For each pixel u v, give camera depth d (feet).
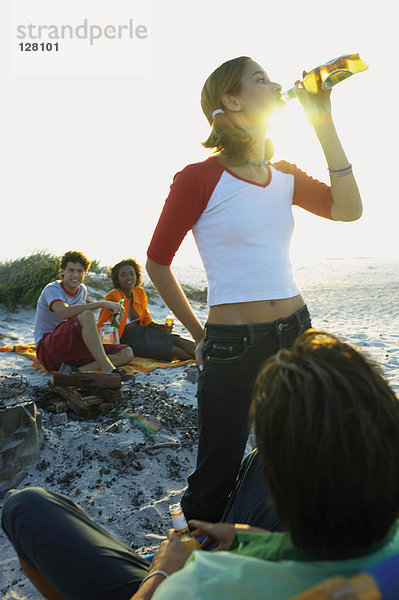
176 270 75.72
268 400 3.09
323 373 2.98
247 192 6.85
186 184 6.88
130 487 10.70
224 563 3.25
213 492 7.34
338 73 6.47
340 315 36.09
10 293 32.81
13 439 10.69
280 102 6.93
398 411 3.11
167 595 3.23
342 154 7.13
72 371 17.52
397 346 24.06
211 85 6.97
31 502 5.30
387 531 3.05
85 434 12.30
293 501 3.00
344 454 2.84
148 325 21.09
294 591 2.98
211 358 7.06
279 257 7.01
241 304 6.84
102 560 4.95
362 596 2.60
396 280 59.31
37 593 7.88
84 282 38.01
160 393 15.81
